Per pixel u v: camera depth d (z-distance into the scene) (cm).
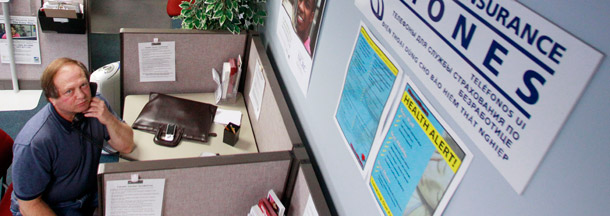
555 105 61
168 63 217
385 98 105
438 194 87
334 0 132
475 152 76
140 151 190
